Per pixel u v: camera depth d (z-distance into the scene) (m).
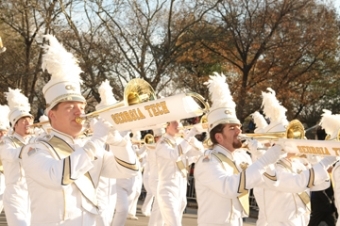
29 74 27.84
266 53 28.73
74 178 4.41
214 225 6.22
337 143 5.34
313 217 10.99
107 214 8.84
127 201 10.60
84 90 27.88
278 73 28.67
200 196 6.34
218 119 6.31
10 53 29.34
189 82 28.83
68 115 4.73
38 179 4.50
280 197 7.52
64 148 4.71
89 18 27.03
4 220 12.45
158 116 4.28
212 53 29.36
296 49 28.27
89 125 5.07
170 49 26.69
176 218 9.81
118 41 26.73
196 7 27.42
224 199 6.21
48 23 26.42
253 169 5.77
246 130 22.16
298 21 28.05
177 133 9.96
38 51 29.73
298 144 5.66
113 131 4.74
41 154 4.56
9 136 9.16
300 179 6.89
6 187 9.03
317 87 30.42
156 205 10.62
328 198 10.90
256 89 28.39
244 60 28.22
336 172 7.14
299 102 30.81
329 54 29.92
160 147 9.76
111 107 4.62
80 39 26.55
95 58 26.48
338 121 8.26
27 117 9.30
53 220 4.63
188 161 10.12
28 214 9.06
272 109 8.73
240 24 28.12
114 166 5.02
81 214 4.75
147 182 14.12
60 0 25.47
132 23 27.02
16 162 8.95
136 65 27.12
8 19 28.67
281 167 7.43
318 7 28.44
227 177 5.88
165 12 27.67
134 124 4.43
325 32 28.30
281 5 27.86
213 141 6.40
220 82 6.48
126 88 4.65
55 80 4.76
